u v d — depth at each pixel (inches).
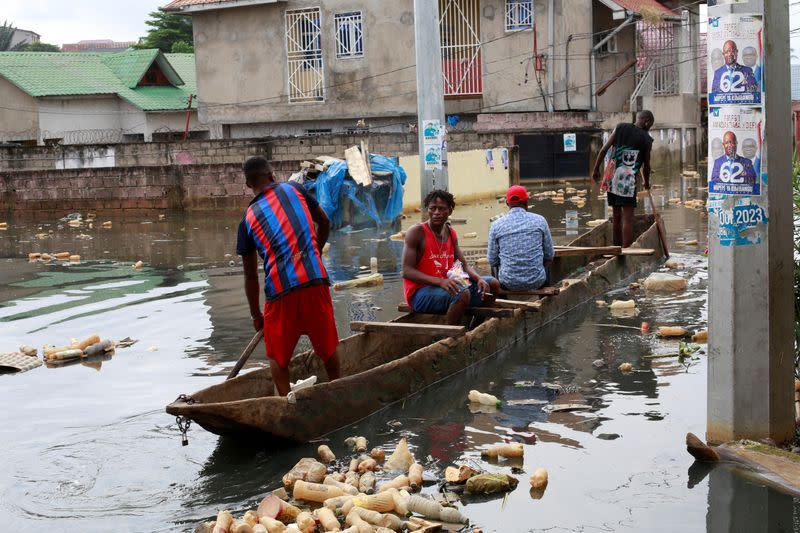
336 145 916.6
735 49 187.3
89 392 260.8
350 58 1091.3
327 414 218.7
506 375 263.9
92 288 443.2
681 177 1063.0
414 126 1045.8
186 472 197.8
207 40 1160.8
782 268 196.9
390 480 187.8
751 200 189.8
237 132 1176.8
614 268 403.5
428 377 254.2
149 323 354.3
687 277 413.4
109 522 172.7
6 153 1032.2
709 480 182.9
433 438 213.2
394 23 1064.2
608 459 195.8
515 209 327.6
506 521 167.2
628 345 292.7
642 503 173.3
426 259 288.2
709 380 201.0
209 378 271.7
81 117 1485.0
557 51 1030.4
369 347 271.1
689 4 1222.9
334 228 663.8
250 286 227.9
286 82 1124.5
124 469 199.9
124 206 866.8
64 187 883.4
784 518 165.0
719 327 197.2
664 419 220.5
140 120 1508.4
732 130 189.2
